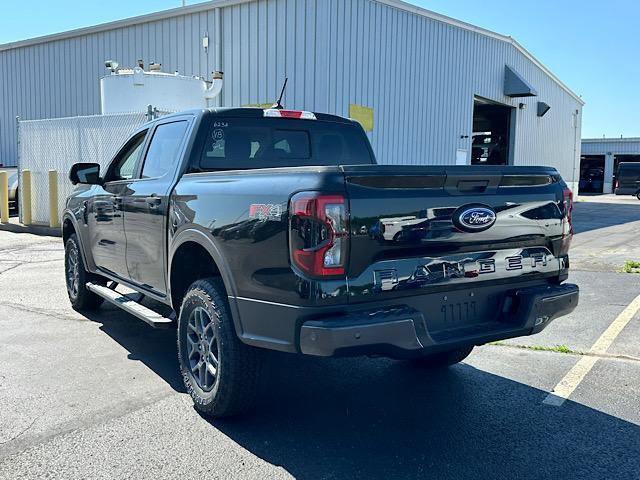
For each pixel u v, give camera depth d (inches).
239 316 136.8
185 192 161.0
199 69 612.7
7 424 147.3
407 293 130.3
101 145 492.1
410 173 128.6
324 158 213.9
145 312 182.2
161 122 203.0
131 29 673.0
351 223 122.2
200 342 155.3
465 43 751.1
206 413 152.0
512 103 906.7
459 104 749.9
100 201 221.8
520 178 147.0
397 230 127.3
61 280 331.9
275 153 201.2
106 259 223.6
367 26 577.0
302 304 122.0
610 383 179.3
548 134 1103.0
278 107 225.5
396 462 131.6
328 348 119.0
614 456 134.6
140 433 143.8
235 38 580.7
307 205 120.7
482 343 138.3
